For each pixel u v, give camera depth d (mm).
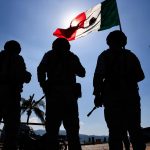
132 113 3688
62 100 4211
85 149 16062
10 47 4809
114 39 3955
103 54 3971
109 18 8273
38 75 4383
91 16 8570
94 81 3889
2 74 4660
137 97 3770
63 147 8367
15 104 4641
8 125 4574
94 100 3934
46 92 4301
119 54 3916
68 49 4535
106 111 3744
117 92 3717
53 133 4195
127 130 3762
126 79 3795
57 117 4203
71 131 4223
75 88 4340
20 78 4703
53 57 4414
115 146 3621
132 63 3896
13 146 4551
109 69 3848
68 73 4363
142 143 3658
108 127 3734
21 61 4824
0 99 4586
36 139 7949
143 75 3898
